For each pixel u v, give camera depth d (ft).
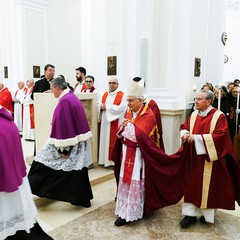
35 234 8.25
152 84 17.93
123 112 15.07
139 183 10.16
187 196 10.08
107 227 10.19
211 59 20.02
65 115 10.51
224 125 9.69
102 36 18.65
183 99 17.47
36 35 29.66
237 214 11.46
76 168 11.09
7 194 6.94
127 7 17.83
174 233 9.82
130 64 18.06
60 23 31.68
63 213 11.30
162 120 17.39
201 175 9.84
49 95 12.91
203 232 9.92
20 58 28.94
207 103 9.96
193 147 10.02
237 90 17.01
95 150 15.69
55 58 31.81
